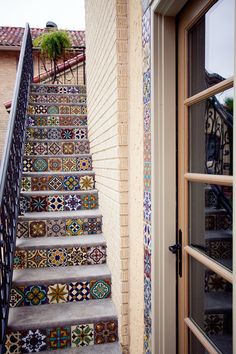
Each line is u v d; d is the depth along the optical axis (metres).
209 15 1.42
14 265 2.93
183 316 1.63
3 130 10.73
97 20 3.30
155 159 1.66
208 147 1.46
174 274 1.69
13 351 2.34
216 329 1.48
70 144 4.28
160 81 1.66
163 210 1.67
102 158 3.19
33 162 3.98
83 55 6.27
